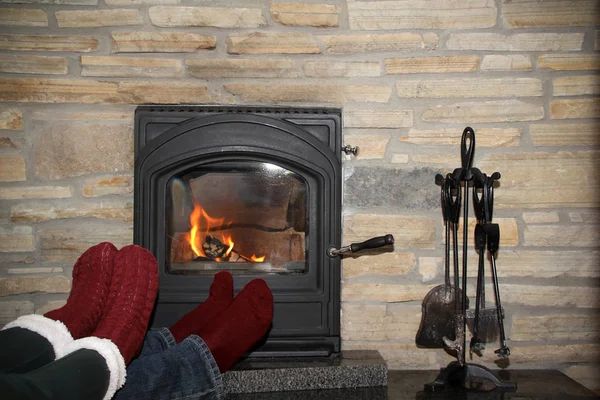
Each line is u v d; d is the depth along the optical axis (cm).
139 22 165
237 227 168
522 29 168
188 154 162
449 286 164
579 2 167
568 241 170
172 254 167
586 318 171
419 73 169
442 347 169
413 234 169
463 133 159
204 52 167
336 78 168
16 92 164
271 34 166
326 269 165
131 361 127
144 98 166
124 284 131
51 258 167
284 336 164
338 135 165
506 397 150
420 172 169
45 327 110
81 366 100
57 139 165
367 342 171
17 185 165
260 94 167
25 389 89
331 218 165
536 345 171
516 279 171
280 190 168
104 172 166
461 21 167
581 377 172
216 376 131
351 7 166
